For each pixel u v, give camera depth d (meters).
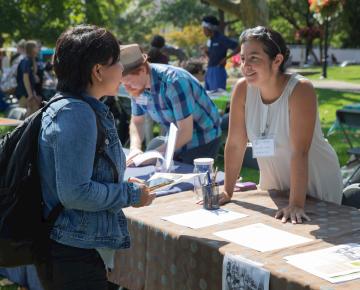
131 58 3.76
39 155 2.15
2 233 2.17
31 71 10.58
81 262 2.21
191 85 3.90
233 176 3.12
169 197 3.20
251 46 2.83
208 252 2.41
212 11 58.50
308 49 38.16
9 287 3.96
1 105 12.59
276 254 2.28
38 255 2.22
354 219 2.70
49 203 2.19
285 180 3.19
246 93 3.06
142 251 2.80
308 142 2.88
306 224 2.64
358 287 1.96
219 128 4.22
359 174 5.12
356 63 36.69
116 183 2.24
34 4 23.09
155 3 64.44
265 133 3.01
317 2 13.31
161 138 4.43
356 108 5.93
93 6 24.33
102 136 2.17
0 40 24.59
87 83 2.17
